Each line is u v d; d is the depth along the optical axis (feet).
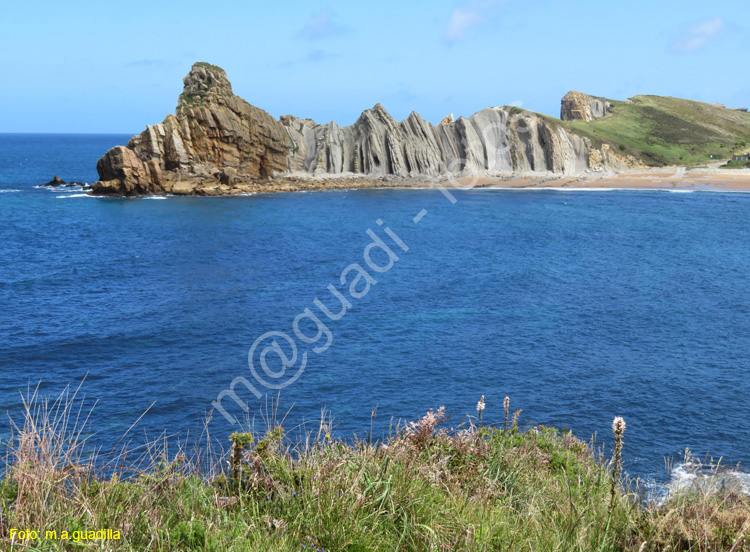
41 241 249.14
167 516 17.39
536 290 169.27
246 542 16.20
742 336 124.57
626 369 105.19
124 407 88.58
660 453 73.51
